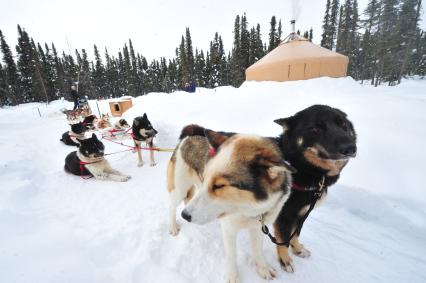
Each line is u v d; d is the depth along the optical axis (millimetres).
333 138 1872
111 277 1808
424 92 8656
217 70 36781
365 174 3543
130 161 5223
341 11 33531
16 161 4504
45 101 33906
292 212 2053
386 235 2695
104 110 15797
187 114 7586
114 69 47594
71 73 40375
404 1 26703
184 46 37938
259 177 1522
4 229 2143
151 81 47875
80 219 2768
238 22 34250
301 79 9508
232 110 7008
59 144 7062
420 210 2928
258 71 10719
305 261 2162
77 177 4289
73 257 1909
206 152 2291
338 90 7414
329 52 9852
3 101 30594
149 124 4801
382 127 4336
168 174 2643
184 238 2393
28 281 1566
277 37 33656
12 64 32656
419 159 3430
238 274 1914
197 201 1530
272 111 6473
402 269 2160
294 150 2102
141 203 3230
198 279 1898
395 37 25750
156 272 1918
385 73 28656
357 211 3199
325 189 2209
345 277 2008
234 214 1662
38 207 2994
